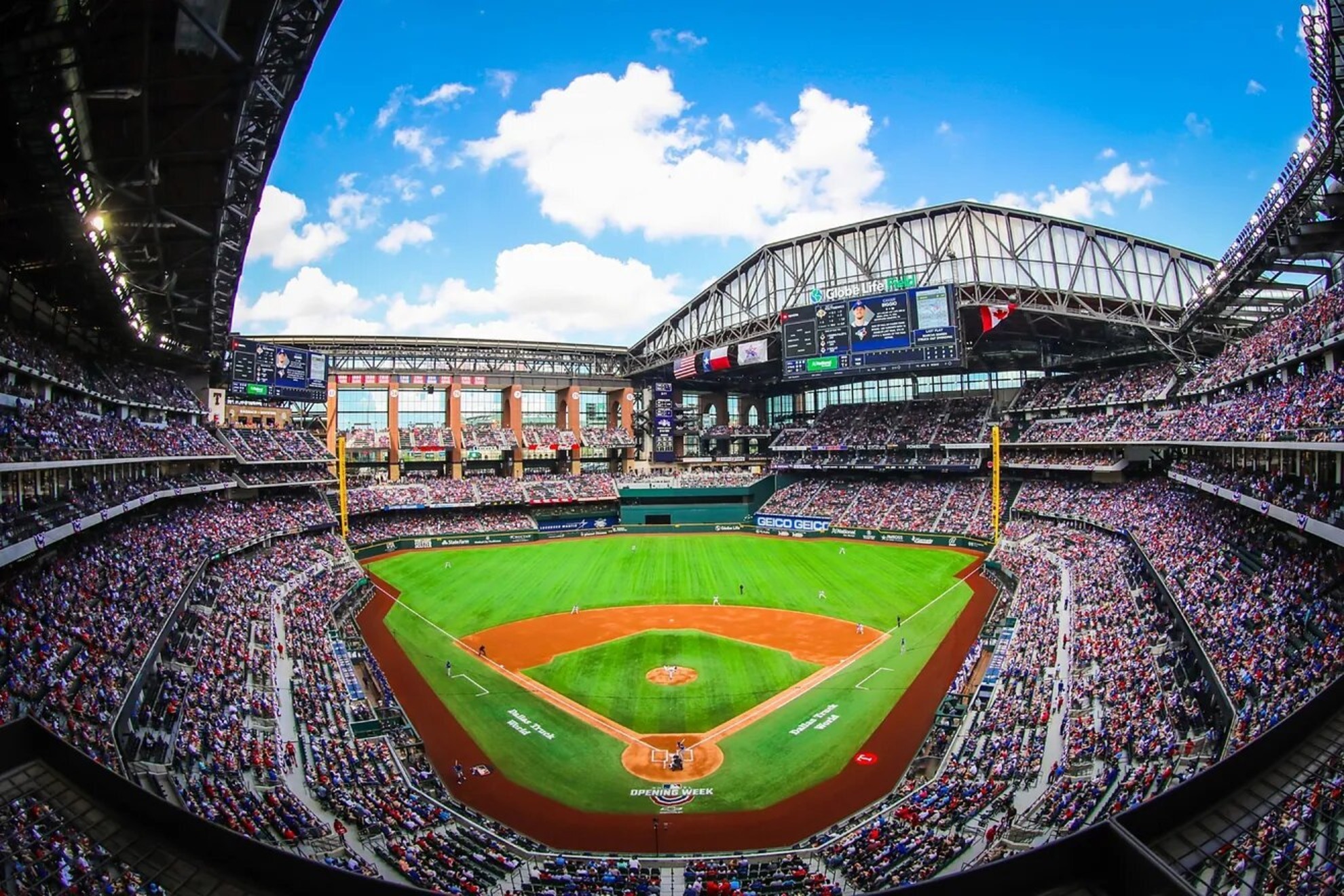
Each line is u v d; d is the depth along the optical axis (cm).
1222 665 2677
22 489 3356
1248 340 5222
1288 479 3653
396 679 4056
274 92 2402
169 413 5869
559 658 4422
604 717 3525
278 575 5281
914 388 9881
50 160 2253
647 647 4597
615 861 2322
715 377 10444
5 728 1253
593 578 6750
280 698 3281
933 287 7094
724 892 2008
